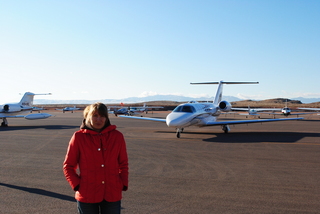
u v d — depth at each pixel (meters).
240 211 5.13
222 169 8.39
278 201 5.64
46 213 5.06
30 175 7.73
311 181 7.05
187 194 6.09
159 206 5.39
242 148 12.43
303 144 13.64
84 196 3.40
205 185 6.75
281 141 14.81
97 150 3.43
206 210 5.18
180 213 5.05
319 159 9.86
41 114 28.72
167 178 7.40
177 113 16.94
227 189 6.43
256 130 21.89
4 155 10.73
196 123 17.52
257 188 6.49
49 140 15.20
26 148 12.44
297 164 9.04
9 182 7.04
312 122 34.03
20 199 5.79
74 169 3.56
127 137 16.81
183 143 14.12
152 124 29.16
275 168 8.48
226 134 18.62
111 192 3.45
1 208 5.29
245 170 8.24
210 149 12.20
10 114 27.72
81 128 3.62
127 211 5.14
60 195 6.04
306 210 5.18
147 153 11.23
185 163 9.28
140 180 7.21
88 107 3.57
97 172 3.42
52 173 7.95
